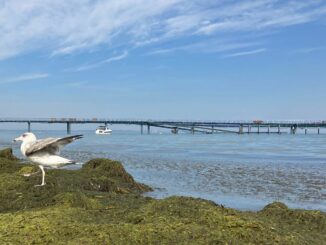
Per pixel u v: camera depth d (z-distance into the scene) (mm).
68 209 8984
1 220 8117
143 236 7082
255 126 183000
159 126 177750
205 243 6969
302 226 9047
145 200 11836
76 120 169500
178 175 28312
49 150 11344
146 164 36062
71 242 6848
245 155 50562
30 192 11820
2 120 165250
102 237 7020
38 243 6883
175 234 7180
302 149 66500
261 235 7395
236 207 17672
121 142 92250
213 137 144125
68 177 16625
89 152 51812
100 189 16688
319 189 22938
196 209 8562
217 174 29266
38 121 167000
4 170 19281
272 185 24203
